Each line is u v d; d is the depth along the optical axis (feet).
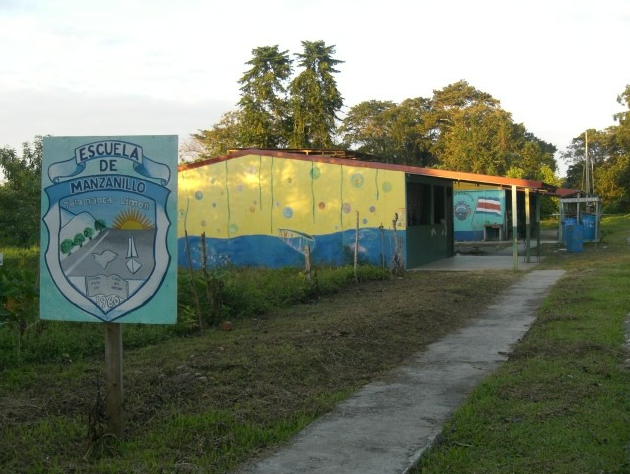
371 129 229.25
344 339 31.09
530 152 191.83
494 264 72.59
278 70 152.05
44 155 17.92
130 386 23.03
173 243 17.43
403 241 67.67
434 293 46.44
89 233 17.76
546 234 141.38
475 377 25.50
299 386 24.03
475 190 123.85
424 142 222.69
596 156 322.55
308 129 150.71
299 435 18.95
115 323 17.98
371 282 54.65
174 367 25.58
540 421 19.71
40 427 19.13
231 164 73.51
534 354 28.43
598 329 32.58
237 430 19.01
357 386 24.43
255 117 150.20
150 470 16.29
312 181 71.05
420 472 16.69
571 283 51.62
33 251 69.72
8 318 27.58
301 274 51.13
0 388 23.20
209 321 35.53
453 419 20.27
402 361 28.45
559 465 16.57
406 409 21.47
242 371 25.20
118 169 17.61
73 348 28.78
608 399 21.59
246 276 54.65
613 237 119.34
